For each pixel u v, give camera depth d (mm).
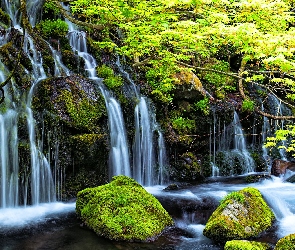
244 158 12539
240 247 5461
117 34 11461
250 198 7117
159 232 6359
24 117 8094
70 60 10695
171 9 6145
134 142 10266
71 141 8508
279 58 5039
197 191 9469
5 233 6203
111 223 6164
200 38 6273
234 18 6254
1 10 10469
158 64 8375
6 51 8898
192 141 11602
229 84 14195
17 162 7777
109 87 10164
